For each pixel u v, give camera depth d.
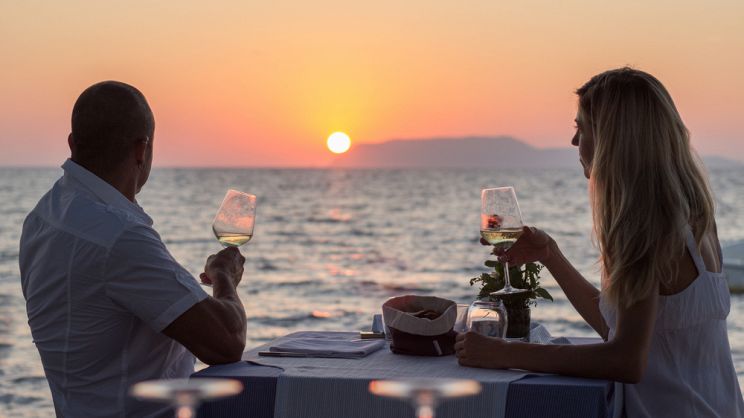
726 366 2.40
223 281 2.56
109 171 2.46
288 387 2.20
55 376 2.46
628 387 2.36
